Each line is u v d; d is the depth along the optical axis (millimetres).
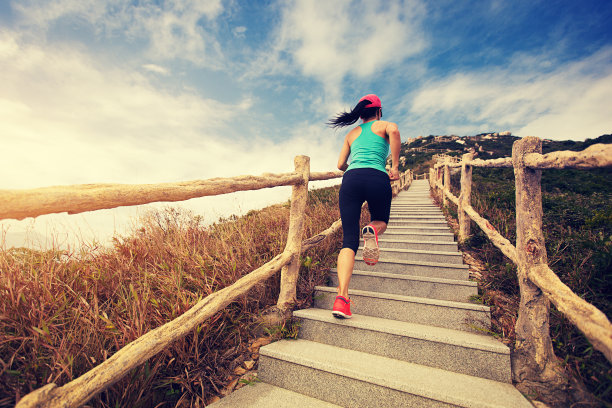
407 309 2221
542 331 1556
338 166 2613
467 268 2771
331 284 2910
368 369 1571
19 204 864
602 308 1812
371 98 2439
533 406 1266
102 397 1326
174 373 1599
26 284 1597
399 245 3881
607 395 1311
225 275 2301
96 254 2283
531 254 1641
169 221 2977
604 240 2578
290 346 1873
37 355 1317
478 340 1722
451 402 1320
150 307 1779
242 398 1535
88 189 1073
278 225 3559
